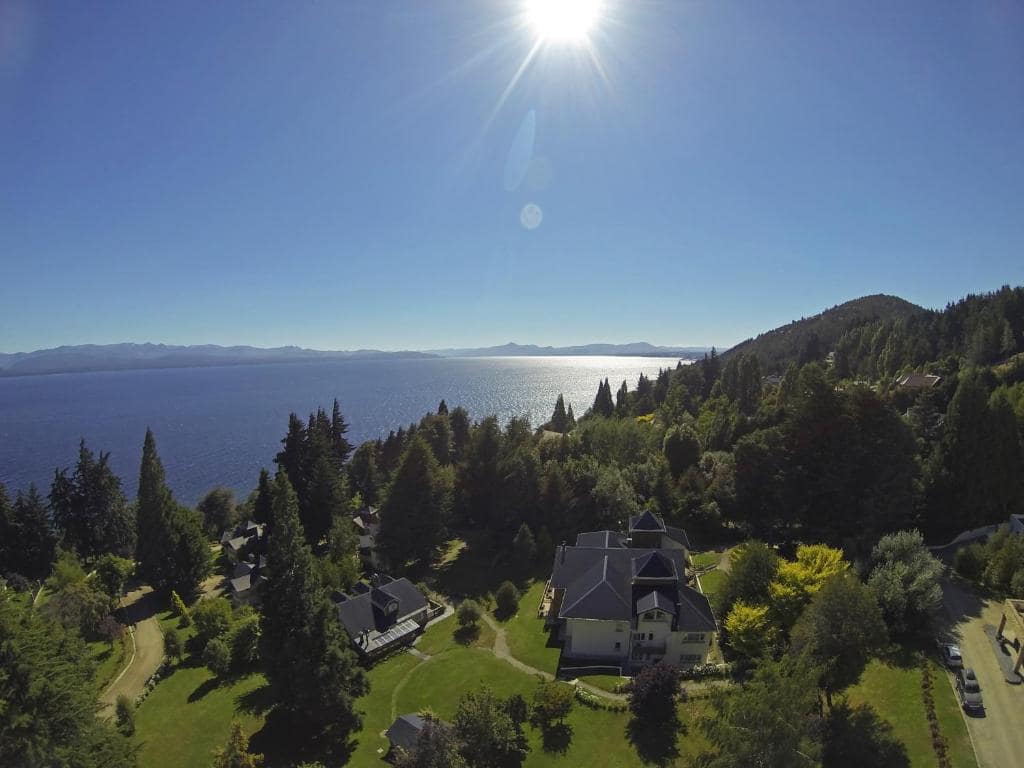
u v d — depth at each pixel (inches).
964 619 1898.4
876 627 1550.2
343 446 4965.6
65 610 2374.5
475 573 3014.3
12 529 3383.4
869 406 2591.0
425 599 2539.4
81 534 3688.5
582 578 2284.7
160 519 2974.9
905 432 2551.7
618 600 2092.8
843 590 1598.2
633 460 3971.5
